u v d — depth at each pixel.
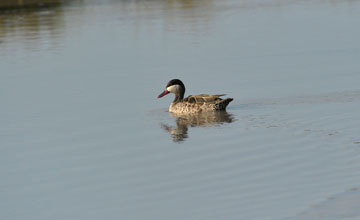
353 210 12.54
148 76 27.28
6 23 43.84
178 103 22.08
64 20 43.88
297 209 12.97
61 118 21.62
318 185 14.20
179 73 27.52
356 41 32.81
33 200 14.52
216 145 17.86
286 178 14.85
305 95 22.80
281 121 19.83
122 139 19.02
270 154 16.75
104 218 13.35
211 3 50.22
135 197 14.38
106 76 27.66
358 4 45.66
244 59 29.81
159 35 37.03
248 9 46.06
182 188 14.74
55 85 26.45
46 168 16.67
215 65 28.78
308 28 37.50
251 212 13.09
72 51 33.69
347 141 17.34
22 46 35.97
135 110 22.45
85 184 15.36
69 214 13.66
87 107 22.98
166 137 19.00
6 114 22.38
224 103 21.48
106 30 39.44
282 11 44.53
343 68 26.94
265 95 23.22
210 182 14.99
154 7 48.81
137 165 16.56
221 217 12.98
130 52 32.69
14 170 16.61
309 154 16.50
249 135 18.59
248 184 14.68
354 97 22.06
